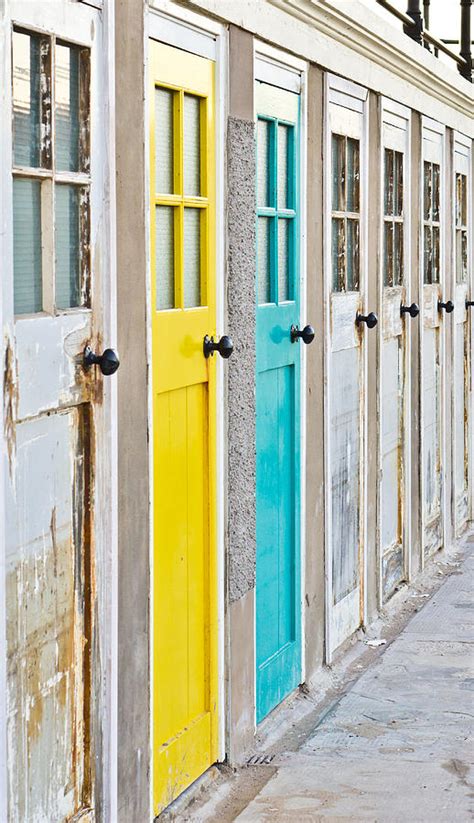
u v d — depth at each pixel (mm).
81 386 3881
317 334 6723
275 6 5781
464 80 10375
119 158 4152
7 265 3352
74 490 3895
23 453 3531
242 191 5418
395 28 7695
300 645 6547
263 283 5977
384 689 6797
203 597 5215
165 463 4750
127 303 4242
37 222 3650
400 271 8922
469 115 11188
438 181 10141
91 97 3916
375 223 7961
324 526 6930
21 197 3553
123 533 4246
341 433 7355
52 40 3637
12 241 3381
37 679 3664
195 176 5035
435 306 10039
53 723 3781
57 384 3719
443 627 8094
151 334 4449
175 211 4805
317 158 6652
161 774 4766
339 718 6320
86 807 4023
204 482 5184
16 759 3543
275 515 6156
